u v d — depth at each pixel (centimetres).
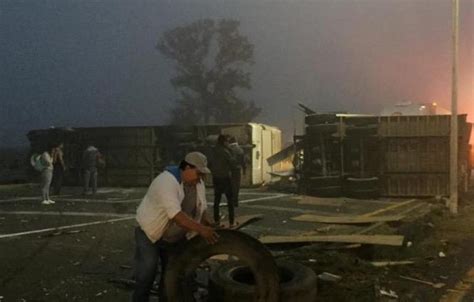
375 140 1984
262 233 1123
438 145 1942
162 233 514
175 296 518
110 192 2167
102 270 793
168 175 512
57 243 1012
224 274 576
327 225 1234
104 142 2512
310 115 2083
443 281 729
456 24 1462
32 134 2638
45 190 1695
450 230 1162
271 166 2602
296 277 562
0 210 1528
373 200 1897
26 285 705
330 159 2031
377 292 652
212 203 1700
